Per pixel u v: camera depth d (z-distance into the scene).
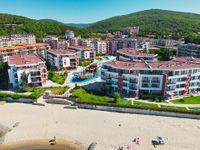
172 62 104.94
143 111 80.69
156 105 84.88
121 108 82.31
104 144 61.66
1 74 120.69
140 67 93.69
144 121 75.19
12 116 78.75
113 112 82.44
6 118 77.12
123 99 90.88
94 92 99.94
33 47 171.00
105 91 98.81
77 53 170.12
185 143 62.19
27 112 82.12
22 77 100.62
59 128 70.56
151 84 93.44
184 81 94.94
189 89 97.81
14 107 86.69
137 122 74.50
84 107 86.12
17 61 107.88
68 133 67.56
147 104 85.88
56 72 136.75
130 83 93.50
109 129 69.88
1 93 93.25
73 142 62.94
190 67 94.56
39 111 83.06
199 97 94.56
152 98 91.75
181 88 95.44
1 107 86.56
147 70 92.75
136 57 132.25
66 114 80.62
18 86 103.94
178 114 78.06
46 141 63.47
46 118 77.31
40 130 69.25
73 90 101.25
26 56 122.81
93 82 118.19
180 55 181.25
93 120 75.94
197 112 76.50
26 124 73.00
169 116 78.88
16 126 71.50
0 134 66.88
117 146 60.69
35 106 87.75
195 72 96.50
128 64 98.69
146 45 198.25
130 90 94.25
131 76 92.38
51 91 100.38
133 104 85.50
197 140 63.72
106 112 82.50
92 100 88.38
